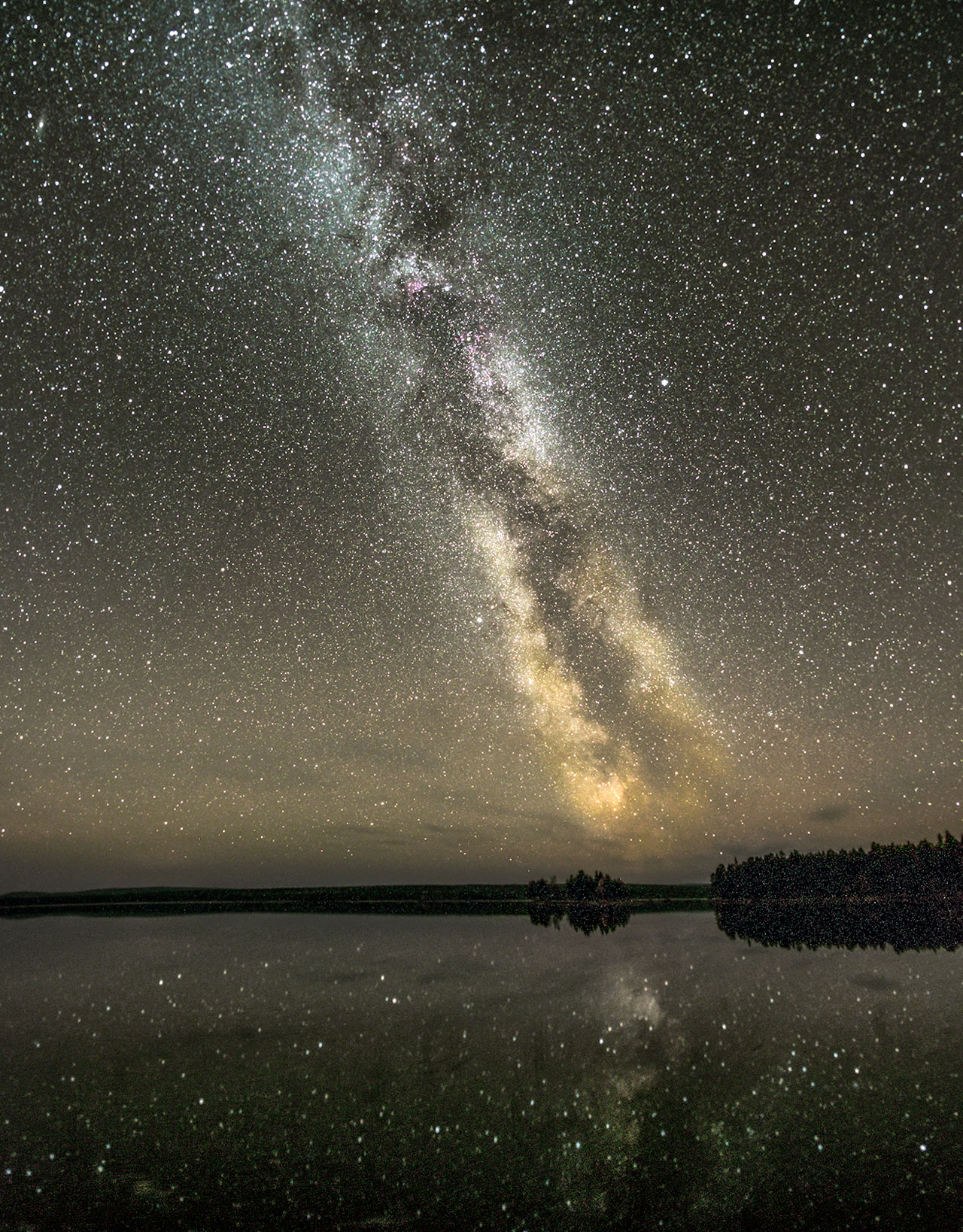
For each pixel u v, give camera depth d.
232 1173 2.01
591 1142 2.15
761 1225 1.78
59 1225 1.78
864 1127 2.22
